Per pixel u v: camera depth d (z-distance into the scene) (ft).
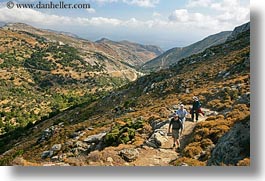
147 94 190.29
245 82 113.09
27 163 56.59
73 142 93.45
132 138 75.15
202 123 70.74
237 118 67.15
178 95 155.63
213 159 52.19
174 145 64.90
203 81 163.22
